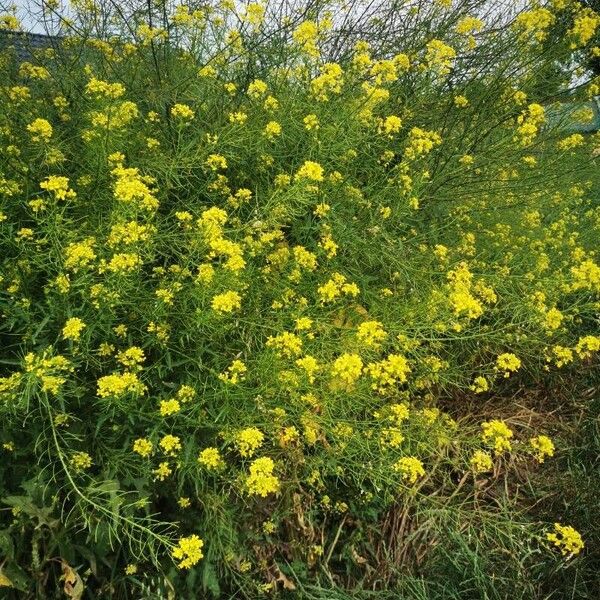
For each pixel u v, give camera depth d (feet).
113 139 3.21
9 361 2.51
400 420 2.94
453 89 4.52
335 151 3.67
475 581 2.81
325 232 3.40
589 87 4.54
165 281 2.89
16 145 3.18
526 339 3.48
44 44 4.09
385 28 4.62
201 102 3.77
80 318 2.68
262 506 2.90
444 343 3.67
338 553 2.99
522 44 4.19
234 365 2.67
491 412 3.74
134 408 2.61
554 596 2.84
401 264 3.56
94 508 2.53
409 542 3.06
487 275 3.70
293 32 3.81
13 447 2.51
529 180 4.53
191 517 2.72
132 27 4.01
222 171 3.70
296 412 2.91
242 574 2.75
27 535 2.54
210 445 2.83
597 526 3.06
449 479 3.23
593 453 3.46
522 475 3.43
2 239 2.78
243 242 3.24
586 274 3.54
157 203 2.88
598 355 4.08
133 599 2.62
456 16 4.42
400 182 3.69
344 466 3.05
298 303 3.10
